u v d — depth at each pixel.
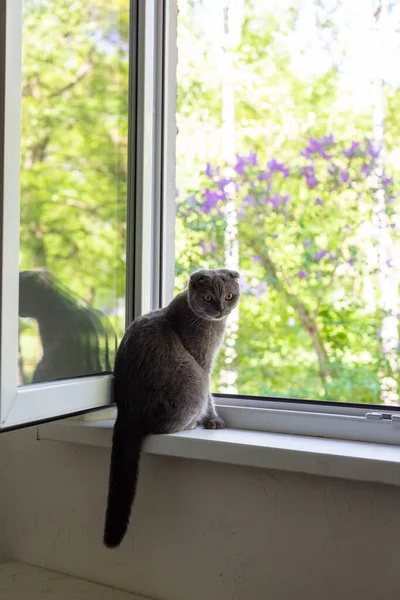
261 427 1.38
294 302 1.96
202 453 1.23
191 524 1.29
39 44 1.29
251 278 2.03
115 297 1.54
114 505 1.25
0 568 1.46
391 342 1.75
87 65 1.48
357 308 1.83
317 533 1.15
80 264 1.42
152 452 1.29
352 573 1.12
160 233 1.59
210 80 2.00
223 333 1.55
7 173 1.10
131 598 1.31
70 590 1.33
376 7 1.78
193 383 1.37
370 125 1.83
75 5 1.42
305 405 1.36
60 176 1.37
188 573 1.29
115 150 1.53
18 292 1.13
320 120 1.93
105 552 1.38
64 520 1.44
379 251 1.80
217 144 2.01
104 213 1.50
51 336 1.29
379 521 1.10
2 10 1.09
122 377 1.36
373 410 1.29
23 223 1.22
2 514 1.54
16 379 1.13
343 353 1.83
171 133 1.62
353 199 1.88
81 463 1.42
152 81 1.54
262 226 2.04
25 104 1.24
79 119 1.45
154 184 1.58
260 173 2.06
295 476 1.18
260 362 1.95
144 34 1.50
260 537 1.21
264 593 1.21
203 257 1.94
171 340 1.41
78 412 1.30
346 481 1.13
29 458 1.50
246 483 1.23
